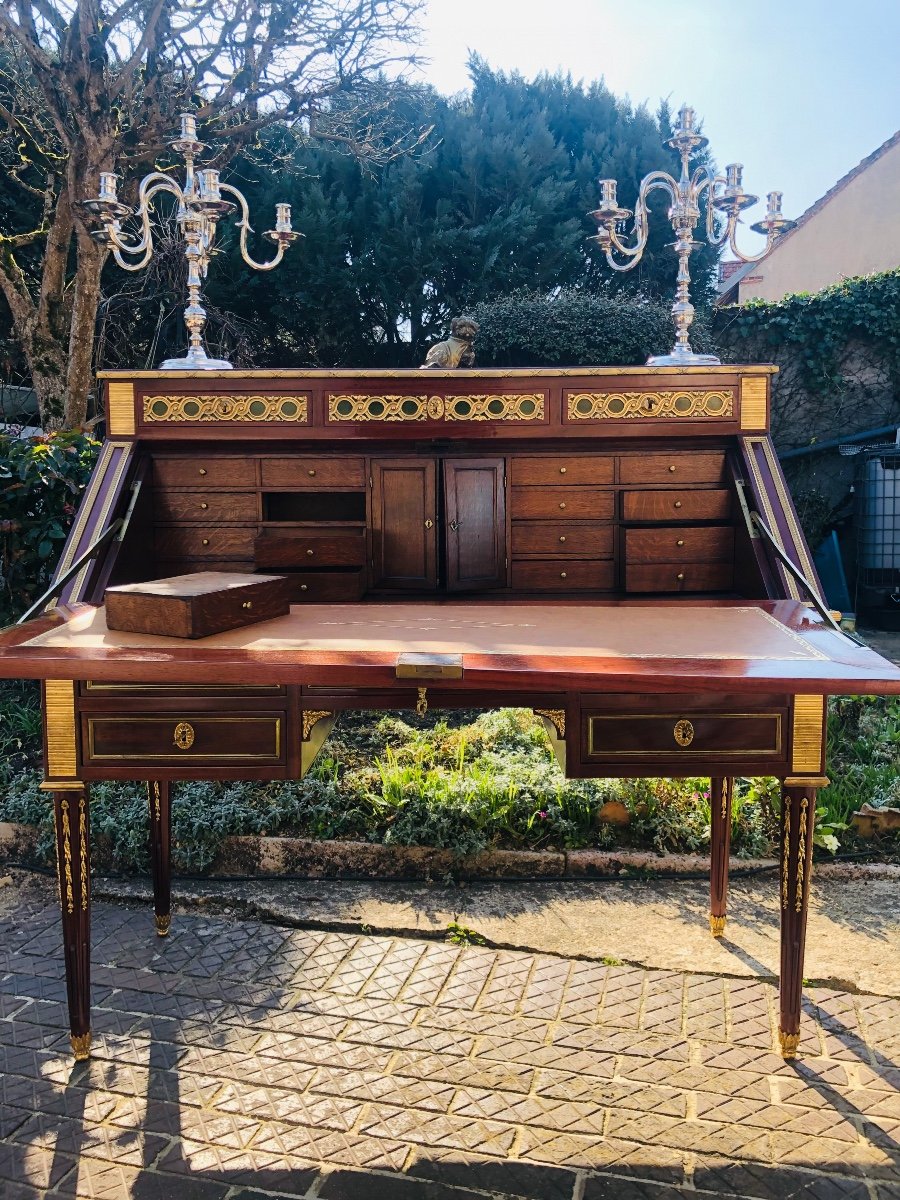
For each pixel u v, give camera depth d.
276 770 2.08
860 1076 2.18
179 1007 2.49
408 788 3.54
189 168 3.26
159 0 6.07
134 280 9.23
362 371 2.89
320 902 3.11
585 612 2.44
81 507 2.78
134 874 3.35
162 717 2.08
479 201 11.09
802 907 2.17
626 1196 1.82
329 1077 2.19
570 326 8.72
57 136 7.47
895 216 11.82
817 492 9.05
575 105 12.21
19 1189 1.84
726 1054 2.27
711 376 2.89
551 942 2.83
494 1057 2.27
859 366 9.24
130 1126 2.02
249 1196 1.82
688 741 2.06
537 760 3.90
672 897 3.13
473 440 3.02
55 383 6.69
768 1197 1.82
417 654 1.88
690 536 2.99
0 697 4.60
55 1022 2.43
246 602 2.22
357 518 3.27
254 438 2.92
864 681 1.73
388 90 8.13
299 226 10.06
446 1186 1.85
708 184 3.28
